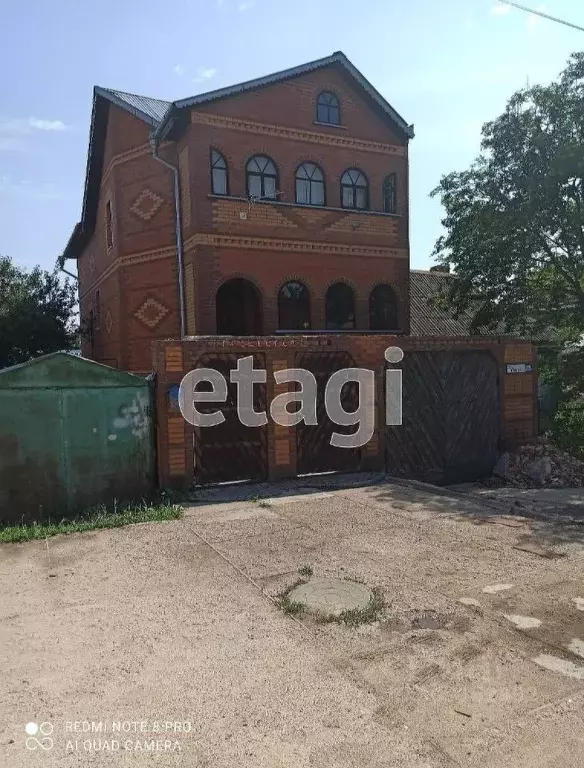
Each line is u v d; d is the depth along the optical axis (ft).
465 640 11.76
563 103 38.83
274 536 19.04
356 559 16.70
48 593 14.60
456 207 45.06
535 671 10.59
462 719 9.23
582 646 11.49
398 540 18.45
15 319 65.10
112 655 11.36
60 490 22.90
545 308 43.83
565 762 8.28
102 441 23.61
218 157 44.86
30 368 22.35
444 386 30.35
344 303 50.52
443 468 30.35
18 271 72.38
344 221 49.67
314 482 26.61
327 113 49.44
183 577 15.51
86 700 9.85
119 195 51.49
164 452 24.53
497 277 44.19
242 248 45.37
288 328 48.11
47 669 10.86
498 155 41.57
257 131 45.88
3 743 8.75
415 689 10.05
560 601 13.61
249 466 26.48
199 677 10.52
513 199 41.34
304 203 48.03
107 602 13.94
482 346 31.22
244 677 10.50
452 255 46.55
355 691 10.01
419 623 12.53
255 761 8.33
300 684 10.25
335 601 13.70
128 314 51.11
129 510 22.44
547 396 41.04
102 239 60.08
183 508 22.81
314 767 8.20
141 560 16.93
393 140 52.26
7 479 22.09
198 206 43.62
